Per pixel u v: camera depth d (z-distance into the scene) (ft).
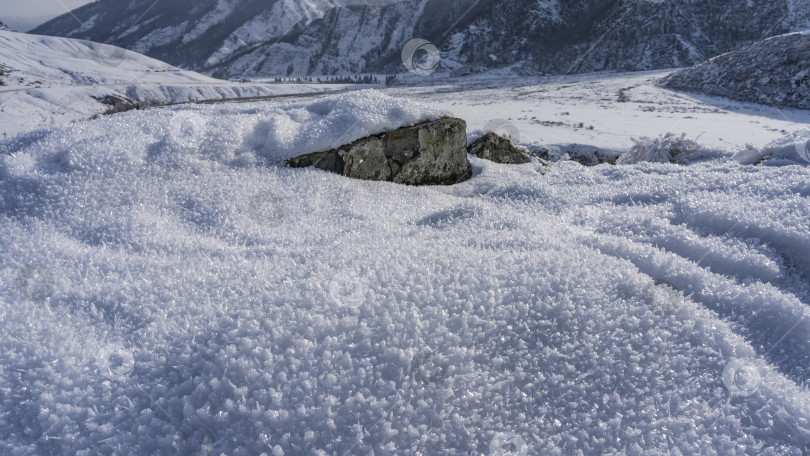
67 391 4.45
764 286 6.67
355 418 4.28
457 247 7.55
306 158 13.08
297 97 255.29
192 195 10.40
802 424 4.37
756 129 75.31
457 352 5.01
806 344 5.50
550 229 9.10
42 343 4.96
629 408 4.64
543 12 496.64
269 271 6.78
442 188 14.97
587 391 4.81
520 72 387.55
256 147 13.01
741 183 10.68
